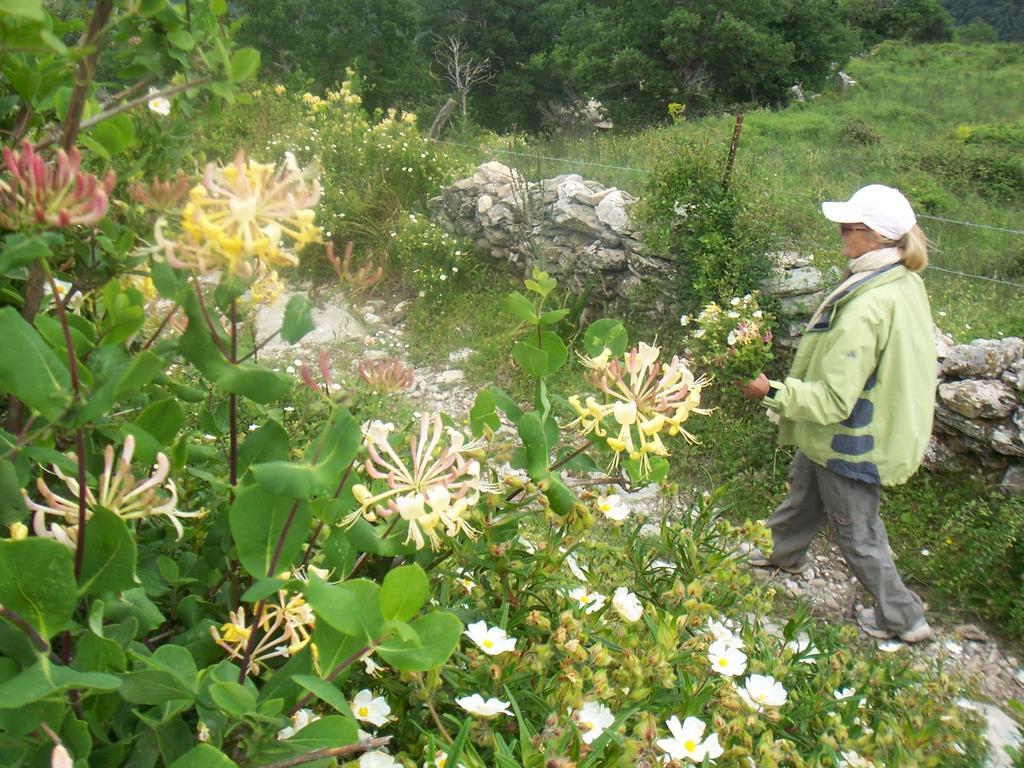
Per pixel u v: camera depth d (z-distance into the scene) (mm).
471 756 1349
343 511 1405
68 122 1208
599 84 30312
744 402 5422
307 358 6512
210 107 1623
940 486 4945
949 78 30250
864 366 3637
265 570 1145
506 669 1608
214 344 1192
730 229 5949
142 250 1329
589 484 2168
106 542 1022
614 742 1446
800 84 30750
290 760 1047
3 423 1428
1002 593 4352
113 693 1156
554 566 1826
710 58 28734
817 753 1673
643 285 6457
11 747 996
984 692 3861
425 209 9305
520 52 41250
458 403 6477
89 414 1019
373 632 1090
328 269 8086
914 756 1738
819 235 6160
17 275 1281
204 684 1111
